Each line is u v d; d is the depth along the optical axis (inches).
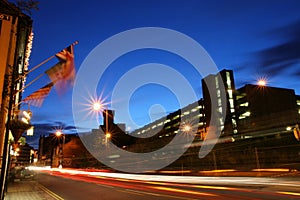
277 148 1268.5
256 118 1690.5
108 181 1221.7
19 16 514.0
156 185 904.3
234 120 2910.9
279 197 490.3
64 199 604.1
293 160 1149.7
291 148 1203.2
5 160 404.2
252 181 847.1
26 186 992.2
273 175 955.3
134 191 728.3
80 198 617.3
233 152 1510.8
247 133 1694.1
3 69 492.1
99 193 709.3
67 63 482.9
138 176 1573.6
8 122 415.8
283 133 1434.5
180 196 573.3
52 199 605.9
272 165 1168.8
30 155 4111.7
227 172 1215.6
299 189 601.0
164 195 605.0
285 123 1482.5
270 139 1386.6
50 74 475.5
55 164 4576.8
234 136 1780.3
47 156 5452.8
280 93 2842.0
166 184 936.9
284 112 1526.8
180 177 1286.9
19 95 786.2
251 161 1326.3
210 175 1264.8
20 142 791.7
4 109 483.8
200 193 610.2
